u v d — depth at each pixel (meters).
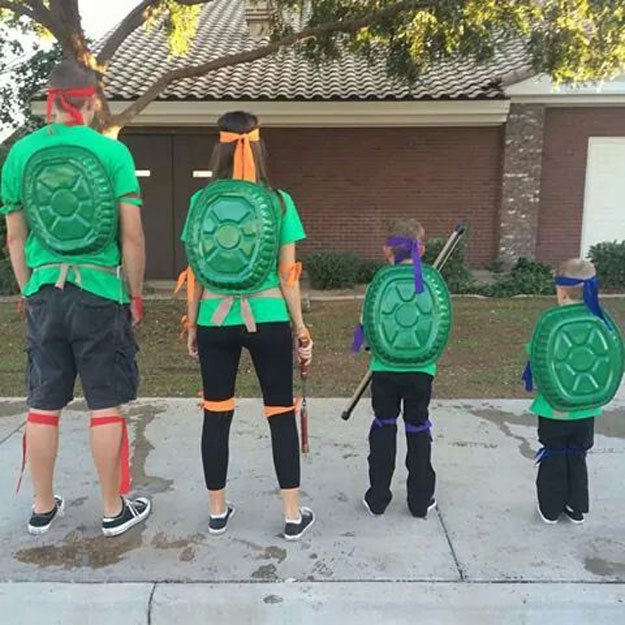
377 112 13.37
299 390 6.33
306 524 3.53
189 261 3.24
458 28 8.55
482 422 5.17
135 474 4.23
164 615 2.98
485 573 3.18
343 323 9.80
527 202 14.02
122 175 3.16
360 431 4.96
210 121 13.45
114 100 12.84
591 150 14.25
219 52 15.60
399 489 4.06
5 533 3.51
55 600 2.99
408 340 3.47
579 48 9.23
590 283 3.45
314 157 14.24
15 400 5.70
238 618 2.97
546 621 2.98
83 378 3.30
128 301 3.36
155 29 16.20
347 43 10.42
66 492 3.96
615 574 3.19
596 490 4.05
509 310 10.62
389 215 14.43
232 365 3.34
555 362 3.42
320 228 14.46
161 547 3.38
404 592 3.04
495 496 3.96
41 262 3.21
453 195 14.37
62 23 8.76
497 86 13.55
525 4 8.65
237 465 4.36
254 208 3.13
